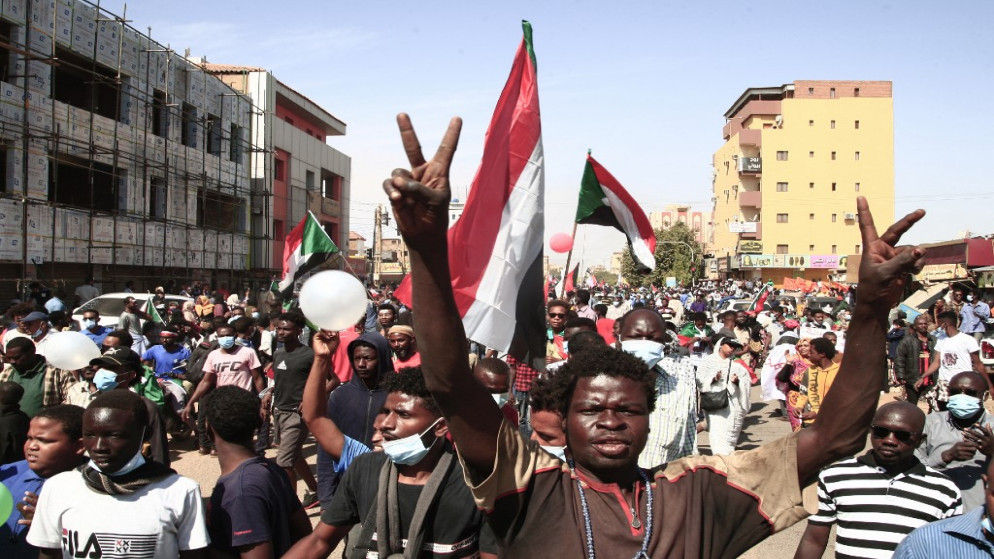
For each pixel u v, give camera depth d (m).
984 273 26.12
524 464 1.99
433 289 1.72
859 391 1.94
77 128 21.80
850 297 26.81
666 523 1.96
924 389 11.41
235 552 3.32
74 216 21.58
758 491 2.04
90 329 11.45
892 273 1.85
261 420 3.62
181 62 27.86
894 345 14.64
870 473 3.71
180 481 3.30
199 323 15.38
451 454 3.31
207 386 9.09
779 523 2.02
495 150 4.37
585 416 2.02
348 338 7.81
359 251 77.25
